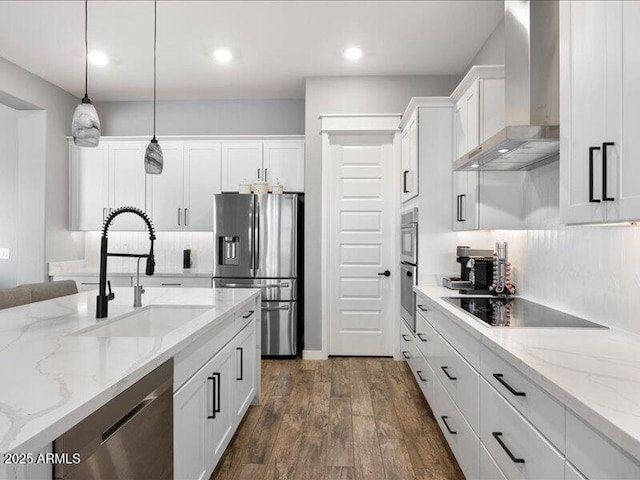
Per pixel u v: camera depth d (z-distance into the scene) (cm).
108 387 104
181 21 321
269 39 351
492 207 284
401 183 426
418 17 317
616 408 97
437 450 246
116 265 502
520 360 136
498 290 288
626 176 123
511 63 240
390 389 344
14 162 444
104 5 298
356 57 387
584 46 147
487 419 173
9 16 312
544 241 248
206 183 471
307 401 319
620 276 178
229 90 471
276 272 434
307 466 229
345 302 441
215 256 437
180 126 504
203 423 185
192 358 170
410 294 365
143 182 475
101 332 186
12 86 397
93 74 424
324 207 430
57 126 459
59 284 304
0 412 89
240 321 254
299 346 454
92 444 100
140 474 124
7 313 208
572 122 155
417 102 351
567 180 159
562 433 113
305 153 433
